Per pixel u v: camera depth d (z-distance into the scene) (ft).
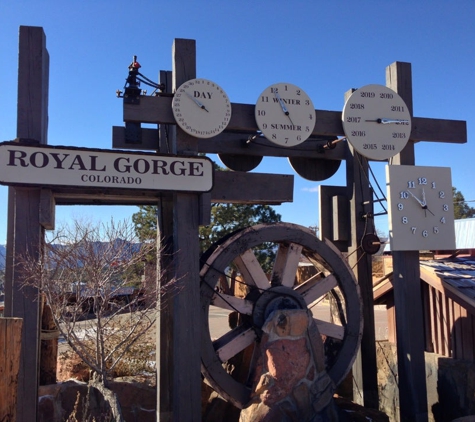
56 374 21.49
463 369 20.84
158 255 16.60
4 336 10.59
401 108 20.77
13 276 15.16
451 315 22.09
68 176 15.75
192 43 18.26
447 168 21.20
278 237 20.35
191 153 17.80
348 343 20.90
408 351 20.21
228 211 53.98
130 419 20.31
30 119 15.92
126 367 23.02
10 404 10.66
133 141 21.02
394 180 20.40
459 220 92.73
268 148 22.49
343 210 23.52
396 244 20.10
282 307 19.92
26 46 16.17
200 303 18.48
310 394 17.21
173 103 17.43
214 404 20.72
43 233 15.99
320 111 20.25
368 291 22.93
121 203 20.67
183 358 16.90
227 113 18.08
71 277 15.07
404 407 20.39
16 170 15.26
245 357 22.00
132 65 17.58
